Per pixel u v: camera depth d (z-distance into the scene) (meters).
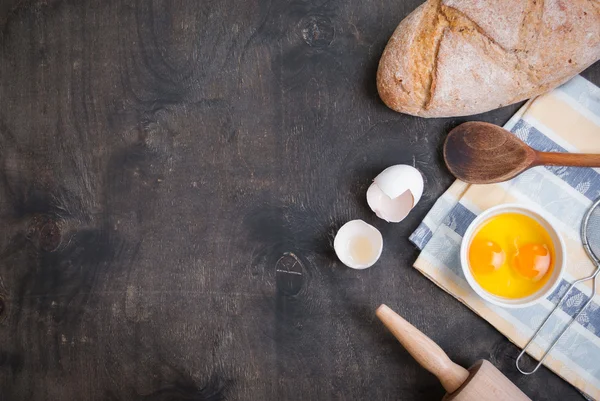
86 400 0.82
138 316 0.82
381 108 0.81
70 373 0.82
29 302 0.83
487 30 0.73
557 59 0.73
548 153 0.76
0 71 0.84
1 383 0.83
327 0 0.82
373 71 0.81
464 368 0.76
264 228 0.81
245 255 0.81
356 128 0.81
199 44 0.83
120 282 0.82
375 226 0.80
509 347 0.78
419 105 0.76
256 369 0.81
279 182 0.81
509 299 0.75
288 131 0.81
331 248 0.81
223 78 0.82
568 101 0.78
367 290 0.80
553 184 0.78
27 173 0.84
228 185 0.82
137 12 0.83
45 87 0.84
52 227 0.83
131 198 0.83
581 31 0.73
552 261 0.75
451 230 0.78
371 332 0.80
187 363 0.82
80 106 0.84
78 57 0.84
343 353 0.80
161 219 0.82
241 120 0.82
